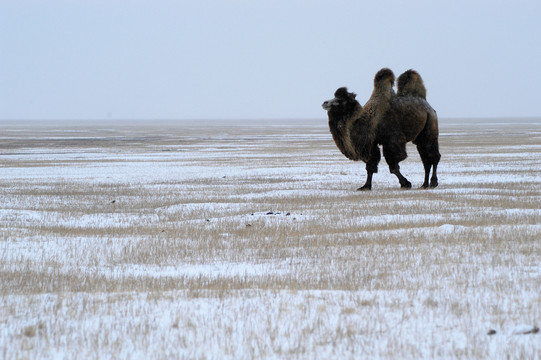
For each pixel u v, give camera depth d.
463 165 148.00
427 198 81.00
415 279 38.50
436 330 28.23
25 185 116.88
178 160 188.38
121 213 76.56
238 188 104.31
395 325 29.03
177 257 48.44
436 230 55.88
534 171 125.75
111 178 132.00
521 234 52.59
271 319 30.33
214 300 34.03
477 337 27.11
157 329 29.17
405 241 51.84
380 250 48.16
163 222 68.88
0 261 46.91
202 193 98.19
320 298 34.09
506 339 26.77
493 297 33.41
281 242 53.59
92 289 37.78
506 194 85.81
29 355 25.86
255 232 59.00
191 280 39.22
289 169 149.62
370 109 91.88
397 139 91.88
